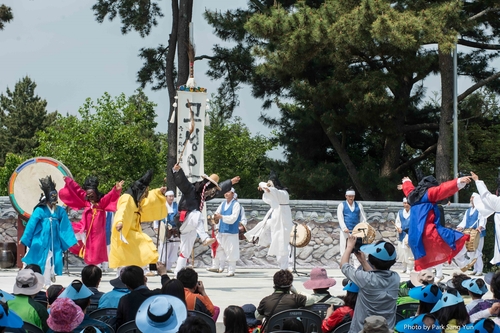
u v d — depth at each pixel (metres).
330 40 24.62
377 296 7.49
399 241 20.22
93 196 15.12
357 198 33.94
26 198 17.98
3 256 18.94
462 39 30.70
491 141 33.56
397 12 23.64
